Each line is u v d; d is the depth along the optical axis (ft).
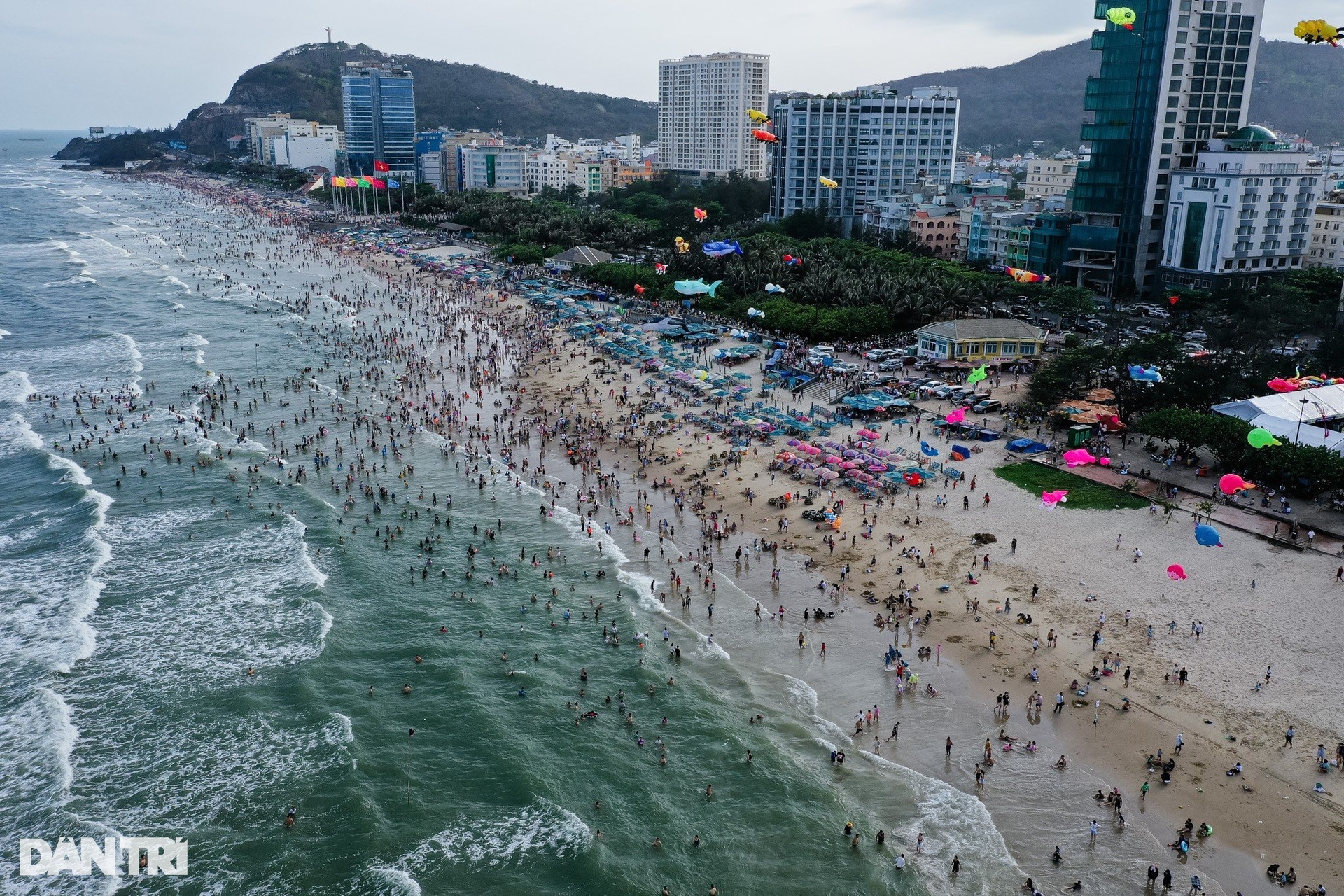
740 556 277.44
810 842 172.96
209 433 389.19
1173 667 214.69
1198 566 255.91
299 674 222.89
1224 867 162.09
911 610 245.04
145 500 321.32
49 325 595.47
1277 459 288.10
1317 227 583.99
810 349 490.08
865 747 197.98
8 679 221.05
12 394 440.45
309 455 365.61
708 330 536.42
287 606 253.24
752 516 302.66
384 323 604.08
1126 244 604.90
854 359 483.92
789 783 187.52
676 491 324.19
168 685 219.61
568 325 578.66
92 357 510.58
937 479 323.16
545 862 169.07
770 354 484.74
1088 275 625.41
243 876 166.50
